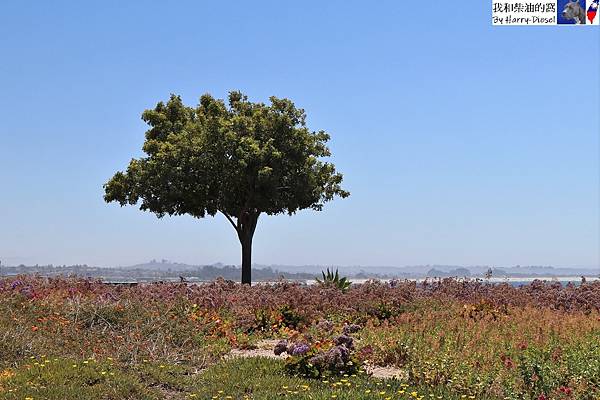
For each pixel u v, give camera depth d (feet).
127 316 51.80
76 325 48.83
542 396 32.55
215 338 52.11
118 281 74.79
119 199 120.37
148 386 37.35
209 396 35.29
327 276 80.12
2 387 34.35
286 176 117.91
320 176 123.75
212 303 61.98
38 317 49.32
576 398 32.91
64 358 41.01
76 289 61.87
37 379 35.42
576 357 37.52
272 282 79.10
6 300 51.44
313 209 126.00
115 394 34.27
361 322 61.36
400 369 41.63
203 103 129.29
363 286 74.69
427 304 66.13
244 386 36.47
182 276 73.51
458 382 35.60
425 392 34.60
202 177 115.14
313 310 63.87
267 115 120.57
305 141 118.83
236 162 114.01
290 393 34.30
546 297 68.33
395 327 52.31
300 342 40.27
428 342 44.34
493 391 34.81
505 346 43.50
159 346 46.06
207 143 115.14
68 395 33.17
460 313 59.62
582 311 62.08
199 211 118.52
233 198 117.29
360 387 35.19
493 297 67.15
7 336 42.80
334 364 38.47
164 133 123.65
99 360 41.29
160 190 114.52
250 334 57.77
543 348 40.81
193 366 43.45
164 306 56.59
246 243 120.47
